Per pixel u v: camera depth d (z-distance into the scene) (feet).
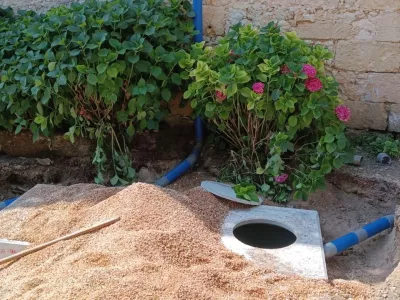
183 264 7.65
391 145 11.10
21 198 9.88
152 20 10.49
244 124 10.46
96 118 11.00
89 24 10.34
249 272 7.73
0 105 10.96
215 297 6.91
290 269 7.93
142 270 7.16
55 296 6.75
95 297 6.61
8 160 11.77
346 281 7.77
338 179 10.69
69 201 9.53
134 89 10.27
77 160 11.73
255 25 11.90
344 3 11.36
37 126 11.07
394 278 7.59
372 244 9.50
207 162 11.60
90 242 8.10
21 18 11.80
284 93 9.84
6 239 8.64
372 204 10.31
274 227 9.36
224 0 11.88
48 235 8.57
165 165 11.68
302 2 11.55
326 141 9.61
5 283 7.54
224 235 8.78
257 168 10.48
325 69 11.83
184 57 10.41
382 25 11.31
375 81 11.67
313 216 9.45
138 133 11.75
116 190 9.74
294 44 10.16
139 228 8.27
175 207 8.88
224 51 10.16
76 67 9.96
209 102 10.15
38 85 10.12
